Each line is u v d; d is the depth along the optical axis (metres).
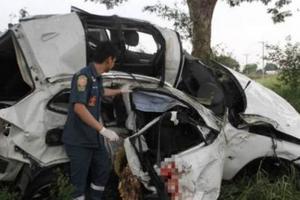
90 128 4.69
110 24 5.61
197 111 5.20
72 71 4.91
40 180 4.76
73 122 4.68
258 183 5.55
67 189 4.67
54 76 4.77
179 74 5.83
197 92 5.73
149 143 5.02
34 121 4.64
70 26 5.06
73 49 4.93
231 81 6.12
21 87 6.00
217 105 5.56
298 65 12.66
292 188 5.59
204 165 4.88
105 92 4.97
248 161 5.62
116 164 4.98
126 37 5.79
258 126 5.64
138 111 5.13
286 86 12.80
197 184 4.82
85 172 4.79
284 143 5.68
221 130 5.27
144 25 5.80
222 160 5.16
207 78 5.88
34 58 4.80
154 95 5.18
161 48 5.71
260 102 6.00
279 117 5.92
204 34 14.70
